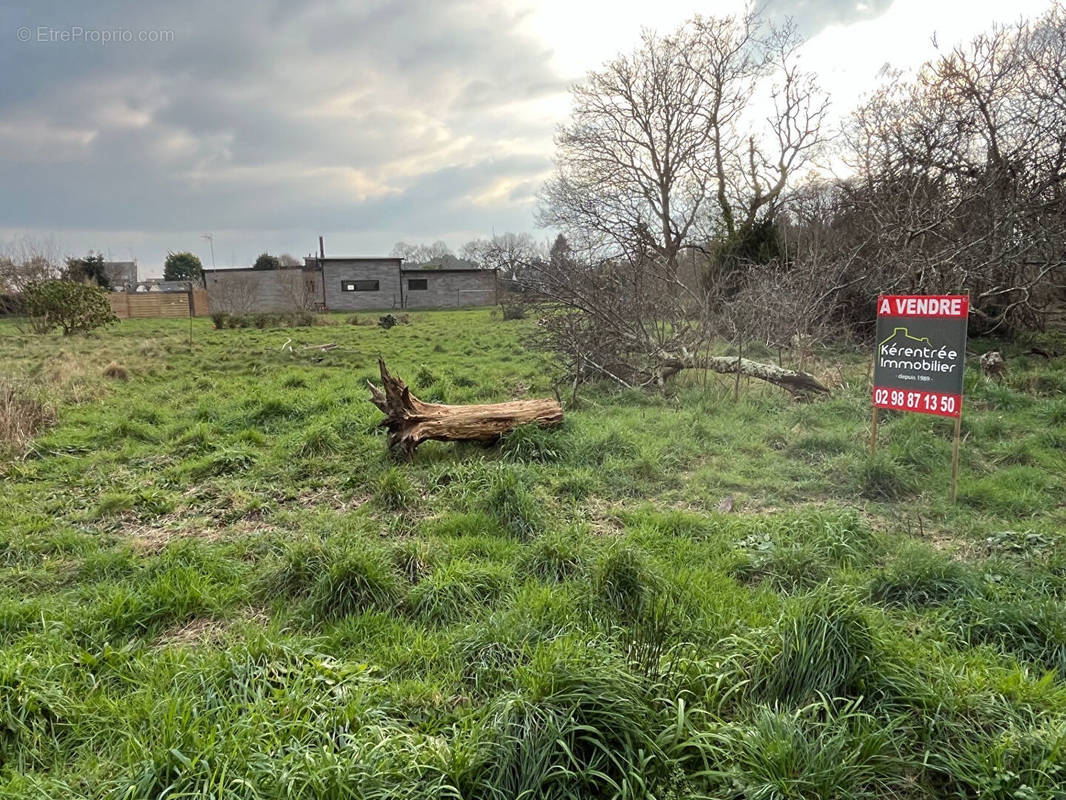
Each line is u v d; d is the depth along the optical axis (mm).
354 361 14961
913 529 4711
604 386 10000
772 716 2361
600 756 2240
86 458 6910
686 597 3455
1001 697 2590
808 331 11445
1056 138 12383
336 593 3570
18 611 3395
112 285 50094
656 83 25453
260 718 2439
